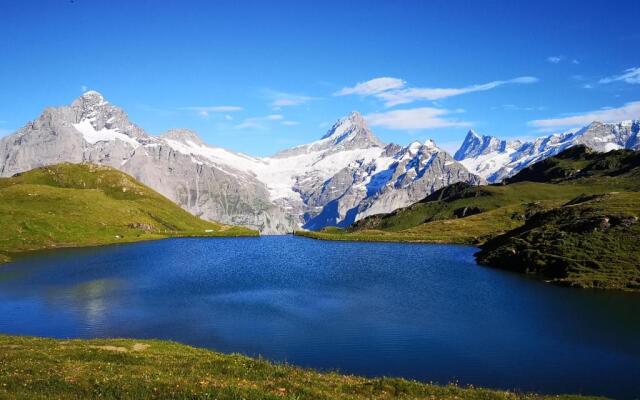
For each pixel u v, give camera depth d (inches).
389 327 2760.8
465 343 2460.6
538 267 4660.4
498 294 3681.1
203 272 5036.9
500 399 1455.5
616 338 2508.6
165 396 1104.2
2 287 4106.8
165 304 3405.5
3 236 7278.5
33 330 2755.9
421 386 1507.1
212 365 1550.2
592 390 1875.0
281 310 3201.3
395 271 5083.7
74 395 1111.0
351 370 2100.1
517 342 2464.3
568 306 3233.3
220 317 3016.7
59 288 4055.1
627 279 3836.1
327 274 4877.0
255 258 6461.6
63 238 7824.8
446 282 4296.3
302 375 1520.7
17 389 1146.7
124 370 1398.9
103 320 2970.0
